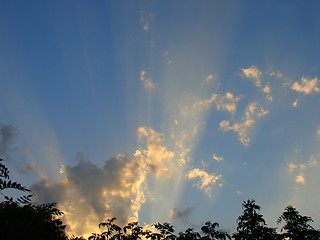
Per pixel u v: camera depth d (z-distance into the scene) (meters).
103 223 9.07
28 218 4.22
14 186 3.65
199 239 7.75
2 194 3.61
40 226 5.33
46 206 6.47
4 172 3.68
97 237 8.91
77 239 9.40
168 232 8.20
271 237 8.16
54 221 6.40
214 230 7.83
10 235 3.98
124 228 9.02
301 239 8.34
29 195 3.77
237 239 8.28
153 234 8.16
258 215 8.62
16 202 3.68
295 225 8.70
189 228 8.13
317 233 8.32
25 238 4.38
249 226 8.46
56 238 6.15
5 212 3.89
